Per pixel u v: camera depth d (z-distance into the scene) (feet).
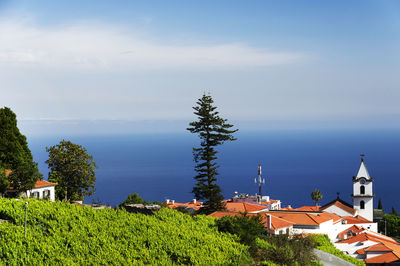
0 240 116.47
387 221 442.50
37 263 113.60
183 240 147.33
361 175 404.98
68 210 144.46
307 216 309.01
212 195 304.30
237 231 166.09
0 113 288.51
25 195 252.83
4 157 279.49
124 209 159.12
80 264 119.14
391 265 266.36
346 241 302.86
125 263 125.18
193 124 308.40
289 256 166.40
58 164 292.20
